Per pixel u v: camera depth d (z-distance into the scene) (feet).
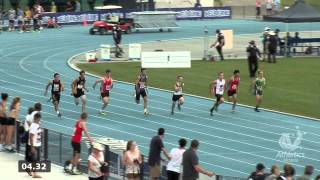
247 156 185.16
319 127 217.36
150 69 304.09
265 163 179.63
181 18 497.87
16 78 285.23
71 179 144.15
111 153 141.90
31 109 152.15
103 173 131.13
